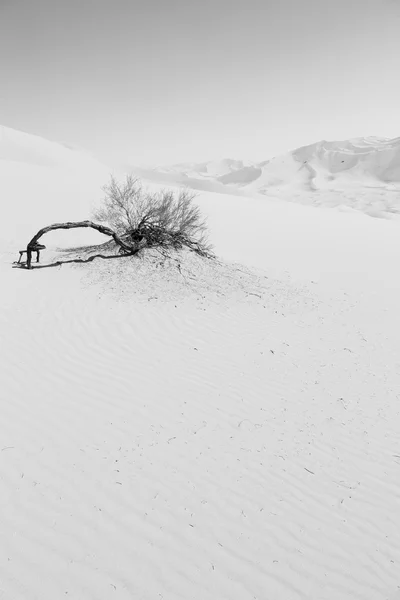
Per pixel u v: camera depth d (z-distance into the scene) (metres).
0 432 4.52
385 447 5.39
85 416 5.04
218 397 5.96
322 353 8.13
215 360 7.12
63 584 3.03
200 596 3.12
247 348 7.82
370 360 8.09
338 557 3.67
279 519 3.98
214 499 4.09
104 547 3.38
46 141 71.88
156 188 33.34
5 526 3.42
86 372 6.05
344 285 14.11
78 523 3.56
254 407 5.86
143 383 6.01
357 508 4.29
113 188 12.90
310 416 5.87
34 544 3.30
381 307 11.89
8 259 10.89
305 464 4.84
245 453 4.85
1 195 20.91
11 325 7.10
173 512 3.85
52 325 7.36
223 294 10.73
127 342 7.21
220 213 28.62
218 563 3.42
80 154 76.81
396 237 27.33
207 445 4.88
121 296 9.23
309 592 3.30
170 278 10.95
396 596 3.37
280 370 7.14
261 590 3.25
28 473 4.02
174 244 12.94
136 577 3.17
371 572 3.57
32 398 5.23
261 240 21.17
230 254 16.45
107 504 3.81
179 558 3.40
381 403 6.51
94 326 7.59
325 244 22.20
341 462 4.98
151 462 4.44
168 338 7.66
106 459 4.37
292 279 13.98
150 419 5.18
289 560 3.56
